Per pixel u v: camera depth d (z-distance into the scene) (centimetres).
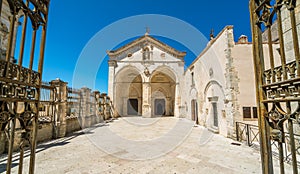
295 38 159
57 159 483
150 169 414
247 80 820
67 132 909
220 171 402
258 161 471
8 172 172
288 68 166
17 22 587
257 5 221
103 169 411
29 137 208
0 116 162
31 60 209
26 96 201
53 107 796
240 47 843
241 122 778
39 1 222
